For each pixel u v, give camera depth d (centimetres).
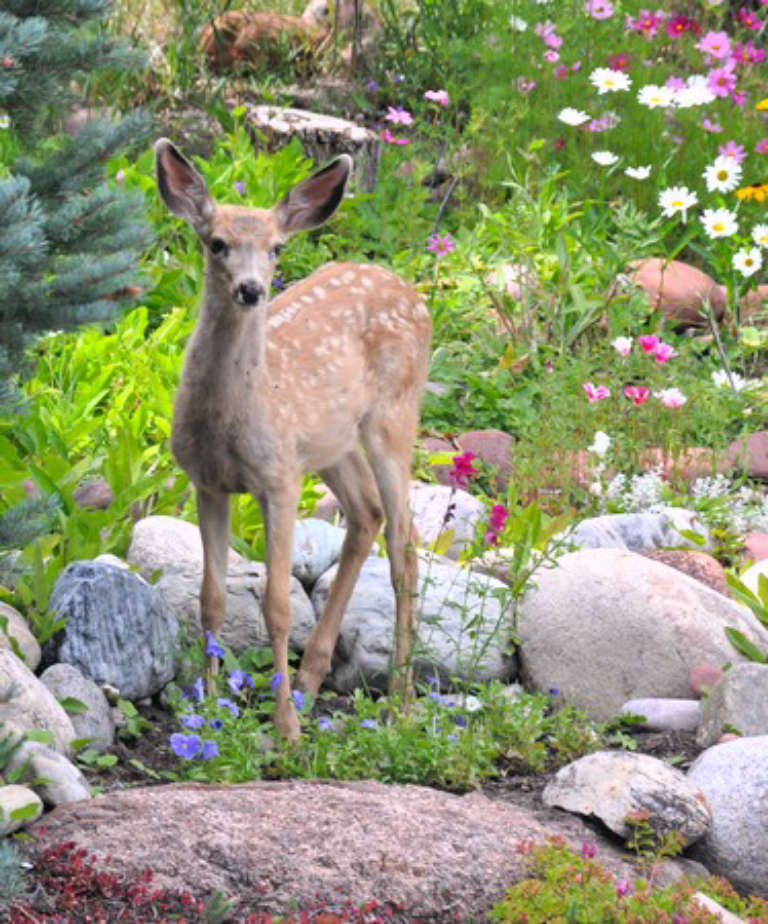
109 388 1127
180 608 869
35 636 809
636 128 1659
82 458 1051
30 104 664
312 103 1795
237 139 1469
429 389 1240
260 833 639
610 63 1786
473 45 1828
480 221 1555
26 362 682
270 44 1867
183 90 1750
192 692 802
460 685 854
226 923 593
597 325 1332
